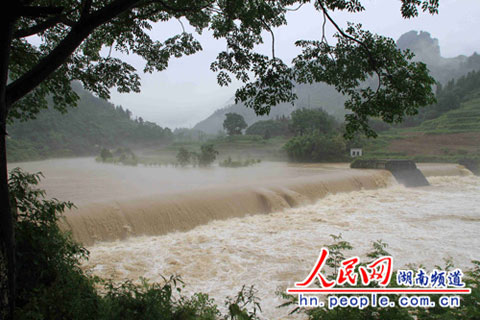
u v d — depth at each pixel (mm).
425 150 51688
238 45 7074
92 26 4102
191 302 5277
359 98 5883
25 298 4027
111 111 113938
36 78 3916
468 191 23656
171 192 14281
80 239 10188
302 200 17484
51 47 7164
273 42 5613
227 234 12203
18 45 6105
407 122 80750
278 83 5570
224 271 9156
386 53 5254
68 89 7086
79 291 4266
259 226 13352
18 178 4727
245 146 68250
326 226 13664
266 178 26453
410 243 11750
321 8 5379
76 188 21172
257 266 9492
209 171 34844
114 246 10461
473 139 54156
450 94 77062
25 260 4316
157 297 4574
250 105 5789
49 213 4871
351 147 52656
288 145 52750
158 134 106438
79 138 85062
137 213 11820
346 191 21812
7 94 3740
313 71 5977
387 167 28641
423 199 20203
